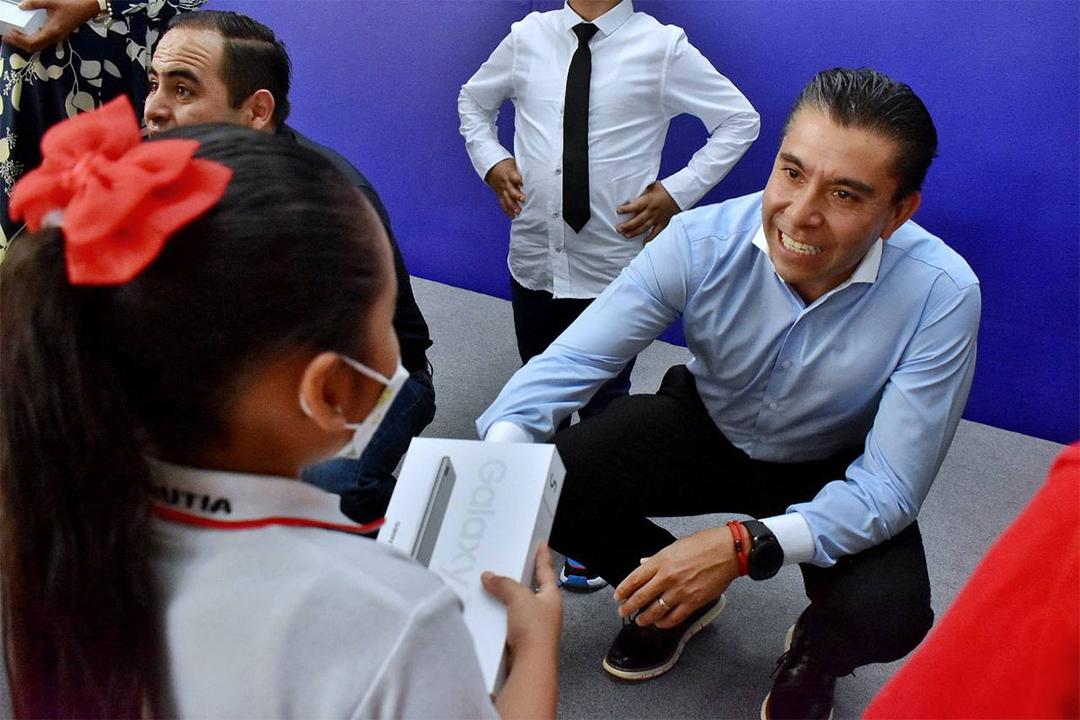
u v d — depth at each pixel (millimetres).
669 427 1516
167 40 1492
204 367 498
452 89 2611
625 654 1593
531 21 1991
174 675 538
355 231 530
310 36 2717
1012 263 2180
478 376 2500
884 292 1303
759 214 1364
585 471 1455
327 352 528
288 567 531
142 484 512
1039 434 2336
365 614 525
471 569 844
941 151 2146
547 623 764
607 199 1967
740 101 1978
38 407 497
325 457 614
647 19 1920
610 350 1415
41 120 1851
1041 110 2002
